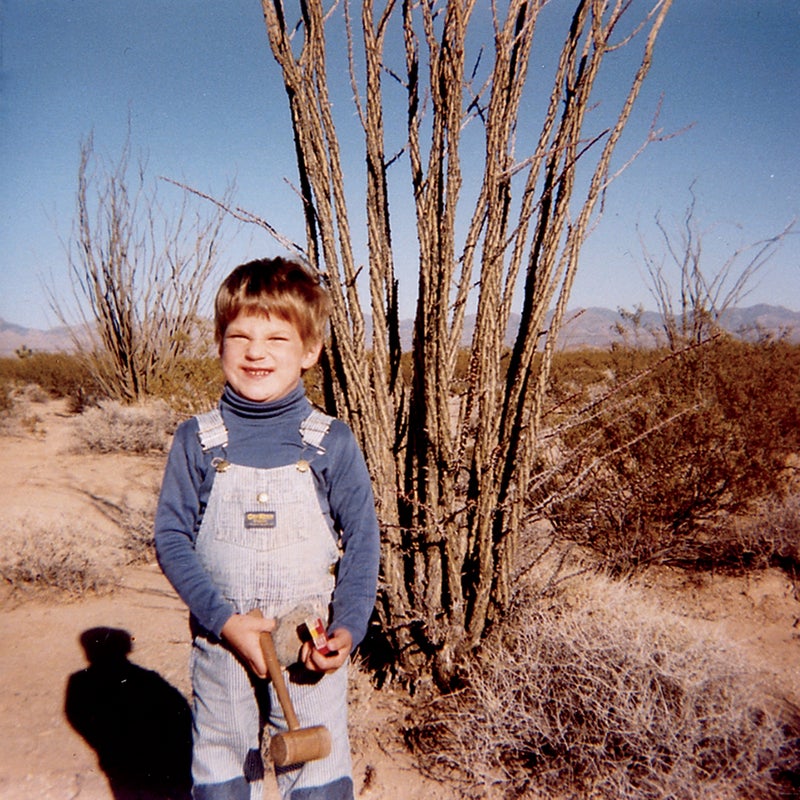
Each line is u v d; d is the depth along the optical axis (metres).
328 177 2.45
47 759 2.33
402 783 2.25
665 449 3.91
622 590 2.95
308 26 2.41
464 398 2.55
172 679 2.88
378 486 2.55
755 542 4.11
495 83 2.30
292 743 1.38
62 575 3.74
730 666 2.40
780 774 2.26
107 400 11.37
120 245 11.19
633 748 2.18
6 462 7.29
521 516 2.66
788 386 4.61
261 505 1.61
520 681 2.39
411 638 2.64
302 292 1.73
